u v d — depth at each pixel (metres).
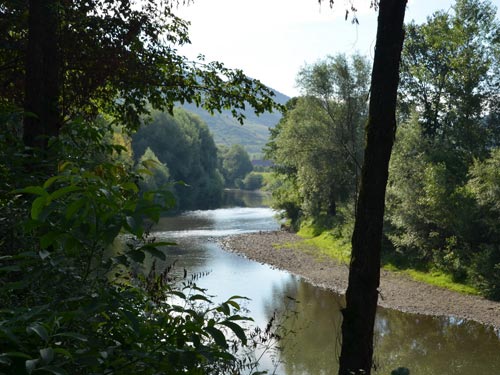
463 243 28.69
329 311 22.02
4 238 2.73
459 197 28.36
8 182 3.47
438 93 38.81
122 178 2.79
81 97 8.12
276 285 27.22
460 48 36.78
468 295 25.66
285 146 42.25
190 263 33.16
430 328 20.64
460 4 35.12
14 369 1.60
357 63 36.66
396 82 6.71
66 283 2.10
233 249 39.59
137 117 9.26
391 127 6.70
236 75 9.29
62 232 1.86
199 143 89.25
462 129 37.78
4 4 7.55
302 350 16.59
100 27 8.06
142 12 8.35
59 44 7.59
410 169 30.89
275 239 44.88
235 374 3.43
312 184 42.84
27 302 2.22
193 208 81.00
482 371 15.95
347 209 39.00
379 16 6.70
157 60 8.97
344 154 37.81
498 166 26.94
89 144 3.70
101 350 1.93
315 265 33.53
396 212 30.67
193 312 2.27
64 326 1.96
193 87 9.17
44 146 6.20
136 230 1.79
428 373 15.75
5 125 3.80
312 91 37.78
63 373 1.49
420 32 37.88
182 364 1.95
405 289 26.91
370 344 6.71
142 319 2.29
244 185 136.75
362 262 6.70
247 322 9.74
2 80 8.30
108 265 2.04
